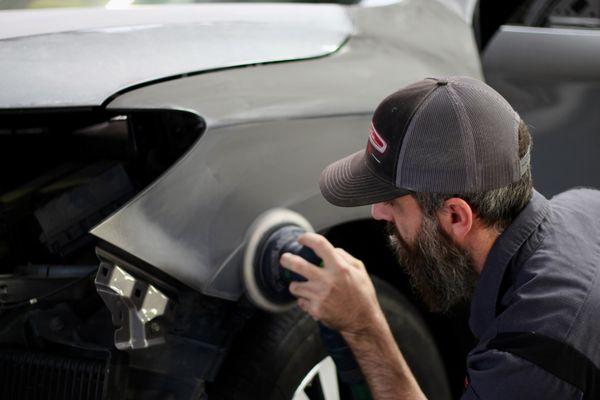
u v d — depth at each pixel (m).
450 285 1.69
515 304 1.58
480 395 1.62
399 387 1.85
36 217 2.19
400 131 1.60
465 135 1.57
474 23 3.10
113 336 2.10
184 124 2.20
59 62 2.11
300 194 2.17
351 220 2.29
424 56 2.73
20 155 2.47
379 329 1.83
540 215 1.66
